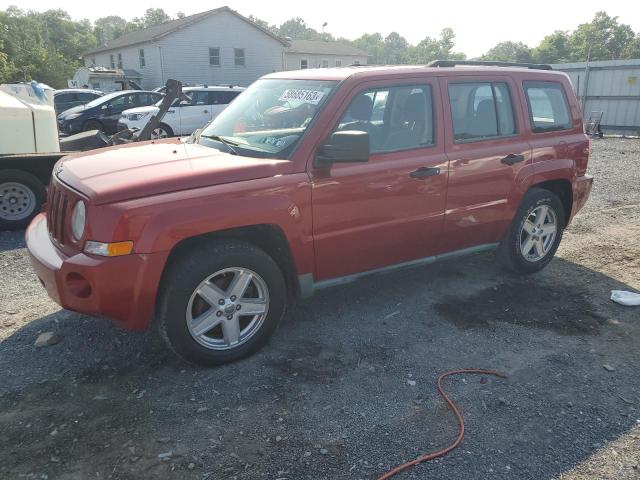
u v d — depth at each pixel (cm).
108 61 4353
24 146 715
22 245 634
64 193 339
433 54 11894
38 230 389
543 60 8925
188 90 1577
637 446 289
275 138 388
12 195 696
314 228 374
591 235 679
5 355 369
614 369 366
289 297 423
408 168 412
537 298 482
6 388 331
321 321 430
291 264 377
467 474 267
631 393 339
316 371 357
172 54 3475
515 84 490
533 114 504
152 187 320
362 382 345
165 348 381
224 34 3600
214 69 3634
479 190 461
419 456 279
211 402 321
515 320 438
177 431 295
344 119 386
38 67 4703
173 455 277
